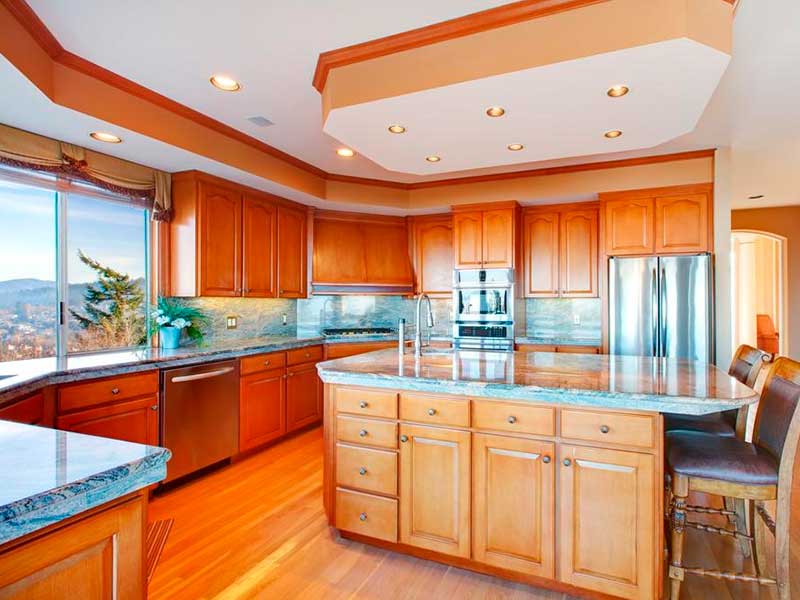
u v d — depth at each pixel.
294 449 3.96
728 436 2.25
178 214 3.68
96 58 2.40
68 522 0.90
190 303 3.94
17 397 2.16
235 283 3.97
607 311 4.36
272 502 2.93
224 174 3.69
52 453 1.06
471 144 2.88
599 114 2.43
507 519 2.06
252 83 2.68
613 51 1.86
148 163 3.39
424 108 2.36
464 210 4.96
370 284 5.14
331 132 2.68
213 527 2.60
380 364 2.68
